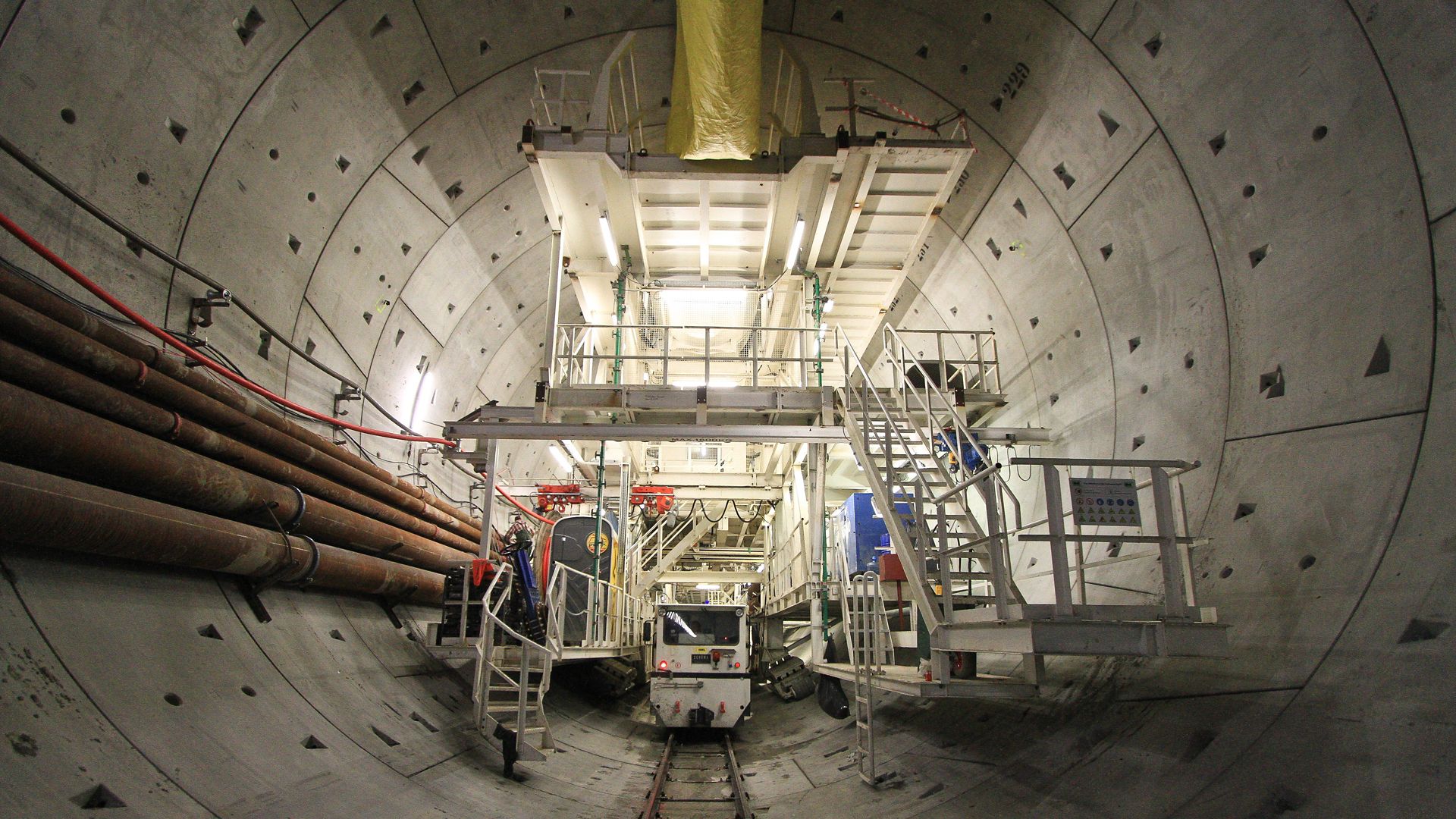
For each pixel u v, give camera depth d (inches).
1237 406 283.9
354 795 223.8
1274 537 249.3
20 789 144.9
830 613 522.9
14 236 215.2
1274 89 261.1
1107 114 333.7
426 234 440.8
